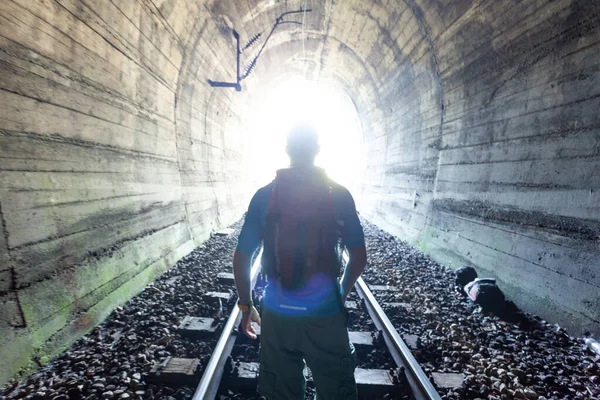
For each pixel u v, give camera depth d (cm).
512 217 532
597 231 385
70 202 392
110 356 321
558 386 296
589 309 379
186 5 640
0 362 271
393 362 327
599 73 389
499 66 573
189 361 305
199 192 911
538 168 485
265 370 170
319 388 168
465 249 646
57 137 376
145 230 579
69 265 377
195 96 861
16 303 299
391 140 1283
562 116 444
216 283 551
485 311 452
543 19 461
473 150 662
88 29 415
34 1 327
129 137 548
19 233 314
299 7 1053
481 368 317
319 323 159
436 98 824
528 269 480
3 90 304
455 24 645
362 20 1005
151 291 501
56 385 274
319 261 157
